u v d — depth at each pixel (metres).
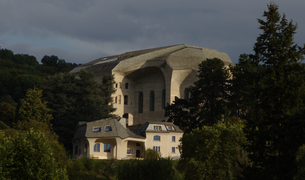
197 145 58.31
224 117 81.56
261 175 35.12
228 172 42.94
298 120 34.22
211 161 52.16
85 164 63.38
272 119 38.31
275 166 34.69
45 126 81.38
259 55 42.88
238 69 89.62
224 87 89.94
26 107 86.75
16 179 29.08
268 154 37.38
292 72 38.62
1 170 27.92
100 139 74.50
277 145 35.00
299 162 31.17
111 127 75.88
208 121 86.31
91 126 75.19
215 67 91.88
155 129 82.44
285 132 35.62
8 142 30.00
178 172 56.38
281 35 41.94
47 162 30.95
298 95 36.25
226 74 91.94
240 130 55.34
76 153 80.44
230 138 55.12
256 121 39.06
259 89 38.62
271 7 43.03
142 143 80.94
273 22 42.72
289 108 37.28
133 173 49.56
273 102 37.94
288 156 34.62
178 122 88.62
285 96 37.00
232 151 52.25
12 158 29.06
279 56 40.69
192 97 90.25
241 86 87.00
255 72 40.91
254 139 37.75
